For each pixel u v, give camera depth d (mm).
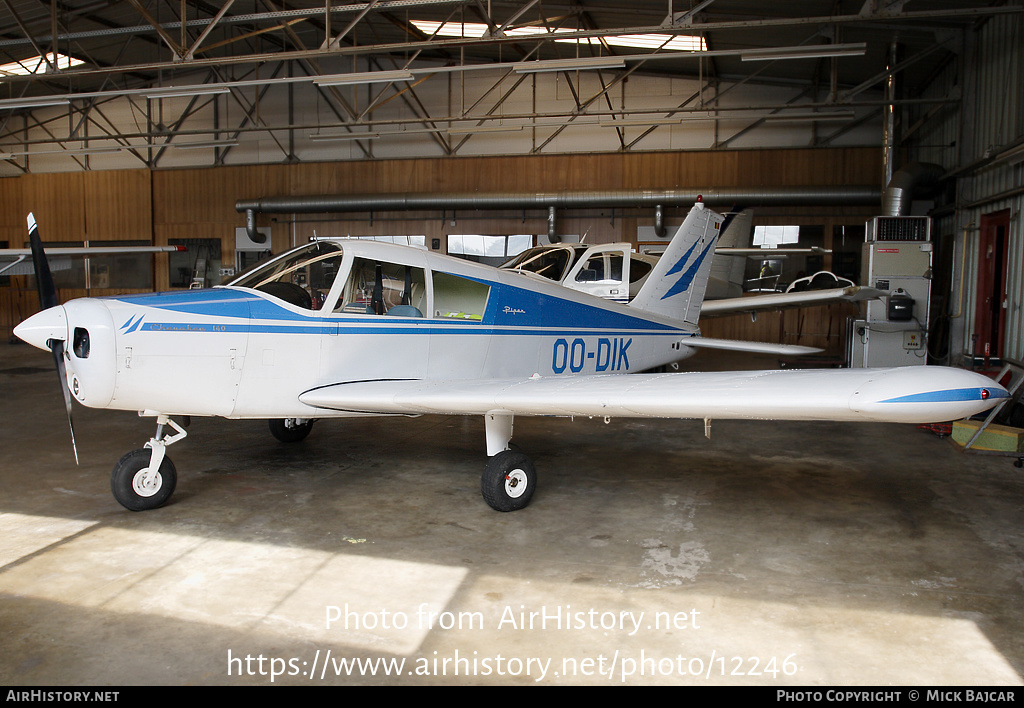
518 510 3666
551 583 2727
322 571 2838
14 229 16156
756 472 4488
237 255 15062
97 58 13312
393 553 3037
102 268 15758
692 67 12570
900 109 10578
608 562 2947
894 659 2164
